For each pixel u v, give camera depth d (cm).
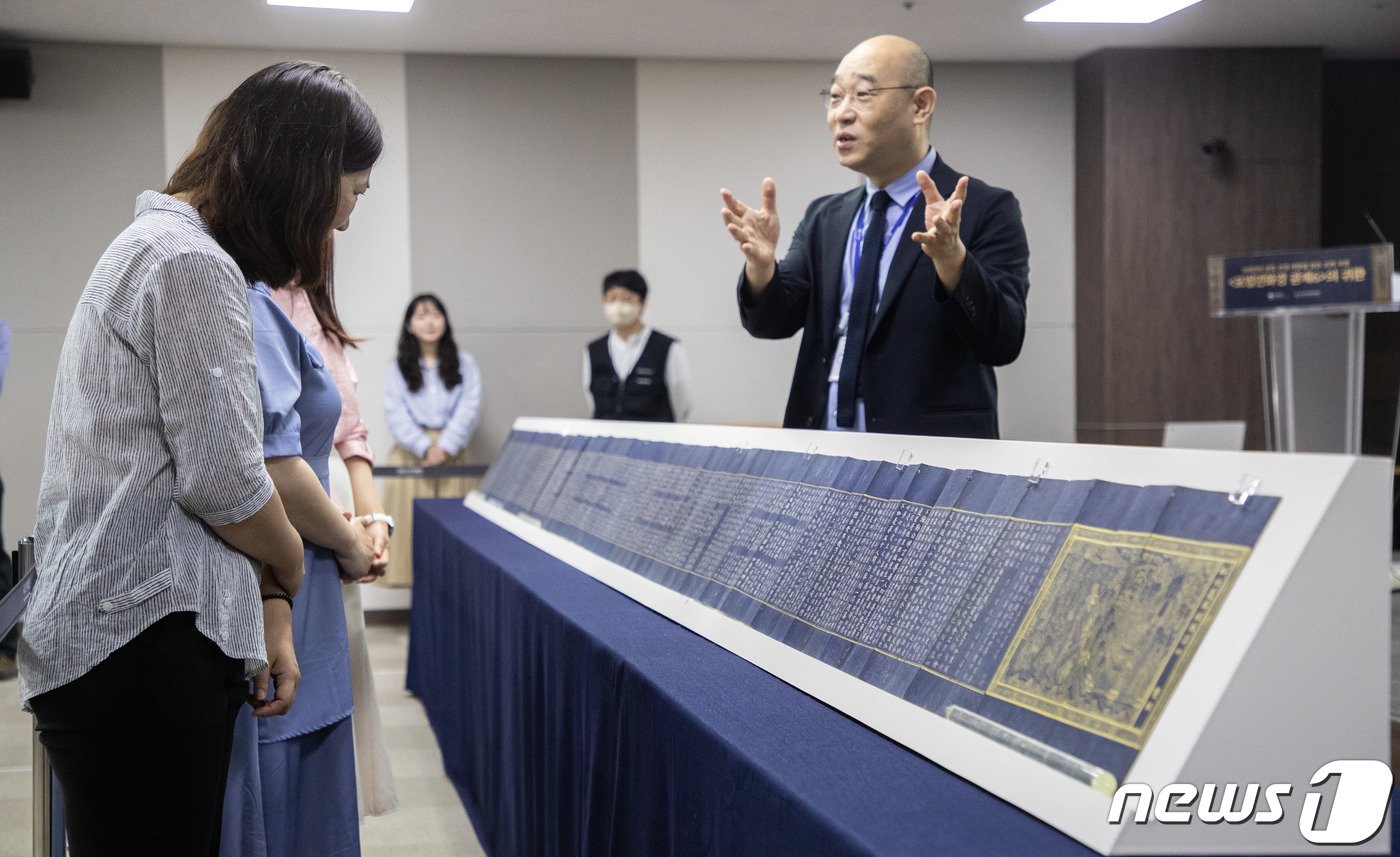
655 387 569
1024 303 202
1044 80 663
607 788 165
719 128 645
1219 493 104
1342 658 95
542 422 366
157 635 125
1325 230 710
